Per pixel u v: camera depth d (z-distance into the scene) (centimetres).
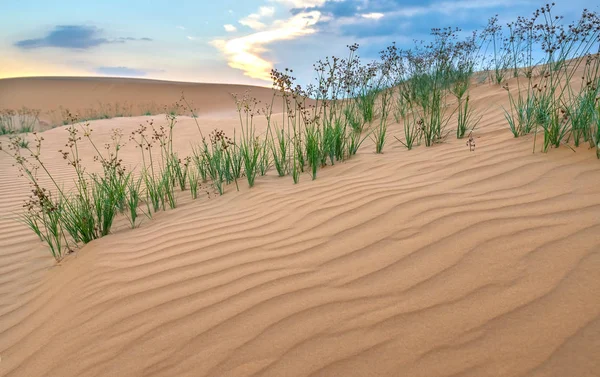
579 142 346
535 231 220
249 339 178
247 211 351
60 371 185
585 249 197
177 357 175
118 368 176
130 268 269
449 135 504
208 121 1198
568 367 137
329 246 250
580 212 232
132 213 380
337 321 179
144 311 214
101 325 211
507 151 370
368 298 192
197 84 3550
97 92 3100
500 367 142
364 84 671
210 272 244
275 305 198
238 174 483
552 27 536
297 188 390
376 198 309
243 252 264
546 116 385
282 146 473
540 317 161
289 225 296
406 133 505
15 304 268
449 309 175
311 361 159
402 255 223
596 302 163
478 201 270
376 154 478
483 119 545
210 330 188
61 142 984
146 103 2908
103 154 864
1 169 724
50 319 234
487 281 189
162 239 314
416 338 162
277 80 446
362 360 156
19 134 1081
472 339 156
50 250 348
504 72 809
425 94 722
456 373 143
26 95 2997
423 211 269
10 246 367
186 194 471
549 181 286
